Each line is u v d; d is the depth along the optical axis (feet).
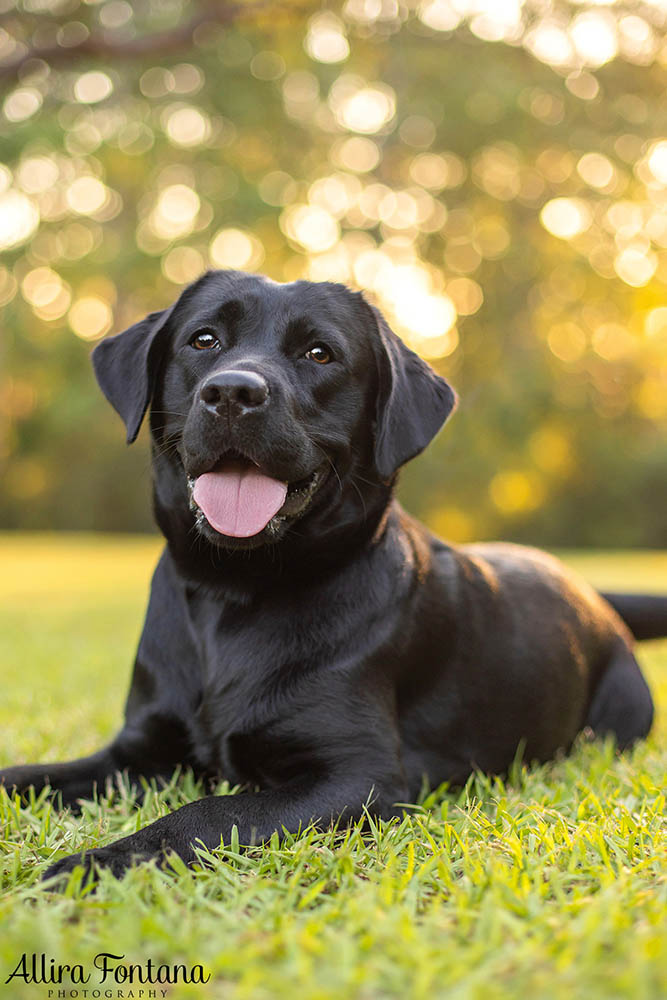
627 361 51.37
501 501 55.72
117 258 39.75
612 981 5.07
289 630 9.77
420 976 5.11
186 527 10.21
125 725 10.77
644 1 39.81
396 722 10.29
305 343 10.12
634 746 13.20
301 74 41.47
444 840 7.86
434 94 44.39
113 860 7.23
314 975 5.19
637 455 106.42
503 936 5.86
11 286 39.73
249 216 40.27
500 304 49.57
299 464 9.46
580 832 7.91
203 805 8.11
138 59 36.40
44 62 34.76
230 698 9.68
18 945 5.59
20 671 19.24
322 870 7.21
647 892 6.50
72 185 40.11
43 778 9.89
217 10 34.63
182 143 40.32
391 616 10.16
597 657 13.55
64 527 115.75
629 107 44.11
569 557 68.95
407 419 10.45
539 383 48.01
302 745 9.38
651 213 47.14
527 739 11.92
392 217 47.14
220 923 5.98
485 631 11.55
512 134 45.39
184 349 10.39
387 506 10.61
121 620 29.45
